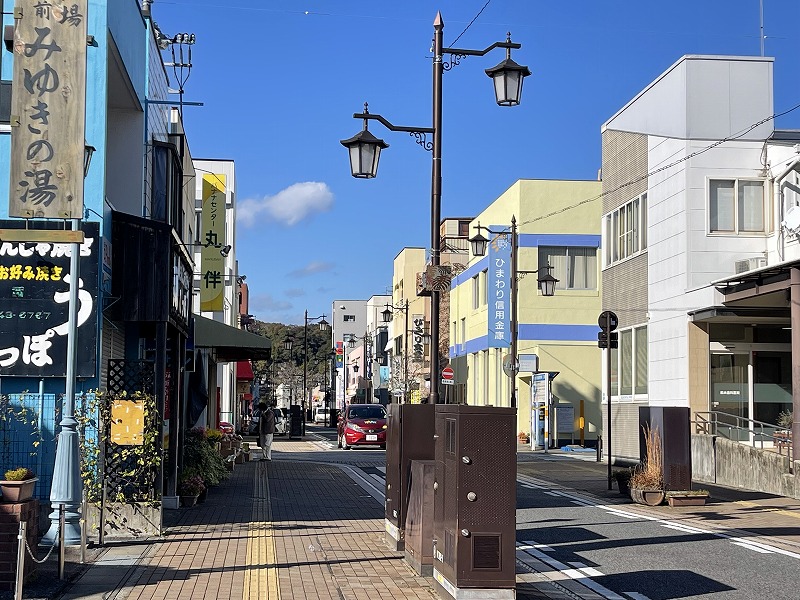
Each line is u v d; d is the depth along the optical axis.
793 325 18.78
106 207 13.17
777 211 23.53
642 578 10.16
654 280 26.28
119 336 14.92
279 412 56.50
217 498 17.44
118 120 16.42
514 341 30.66
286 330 115.69
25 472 9.27
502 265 42.75
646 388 27.03
